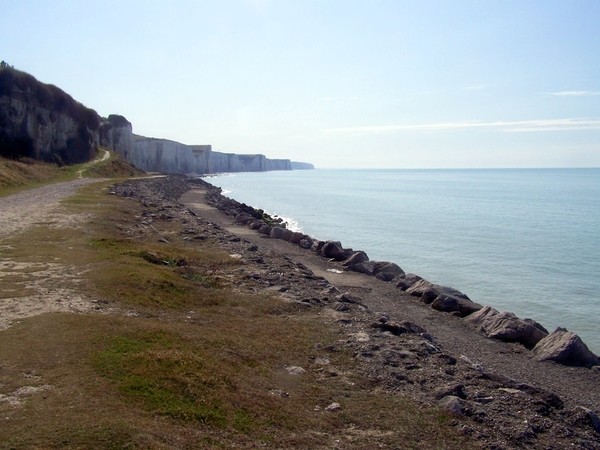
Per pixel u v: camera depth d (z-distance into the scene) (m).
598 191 132.38
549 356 17.11
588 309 27.77
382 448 8.78
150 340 11.35
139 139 160.88
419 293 24.41
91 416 7.75
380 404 10.44
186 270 20.30
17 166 59.19
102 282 16.27
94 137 99.69
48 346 10.40
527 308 27.89
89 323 11.98
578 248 45.97
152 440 7.38
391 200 100.81
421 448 8.97
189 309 15.54
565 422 10.75
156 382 9.25
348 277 27.77
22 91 73.12
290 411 9.55
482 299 29.55
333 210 79.88
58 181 61.81
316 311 17.09
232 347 12.26
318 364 12.34
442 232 55.59
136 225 31.98
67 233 25.59
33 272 17.36
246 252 26.69
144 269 18.38
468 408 10.52
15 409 7.82
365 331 15.16
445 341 18.00
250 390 9.99
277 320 15.50
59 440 7.02
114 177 82.06
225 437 8.17
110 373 9.33
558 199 104.75
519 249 45.38
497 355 17.23
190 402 8.92
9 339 10.80
